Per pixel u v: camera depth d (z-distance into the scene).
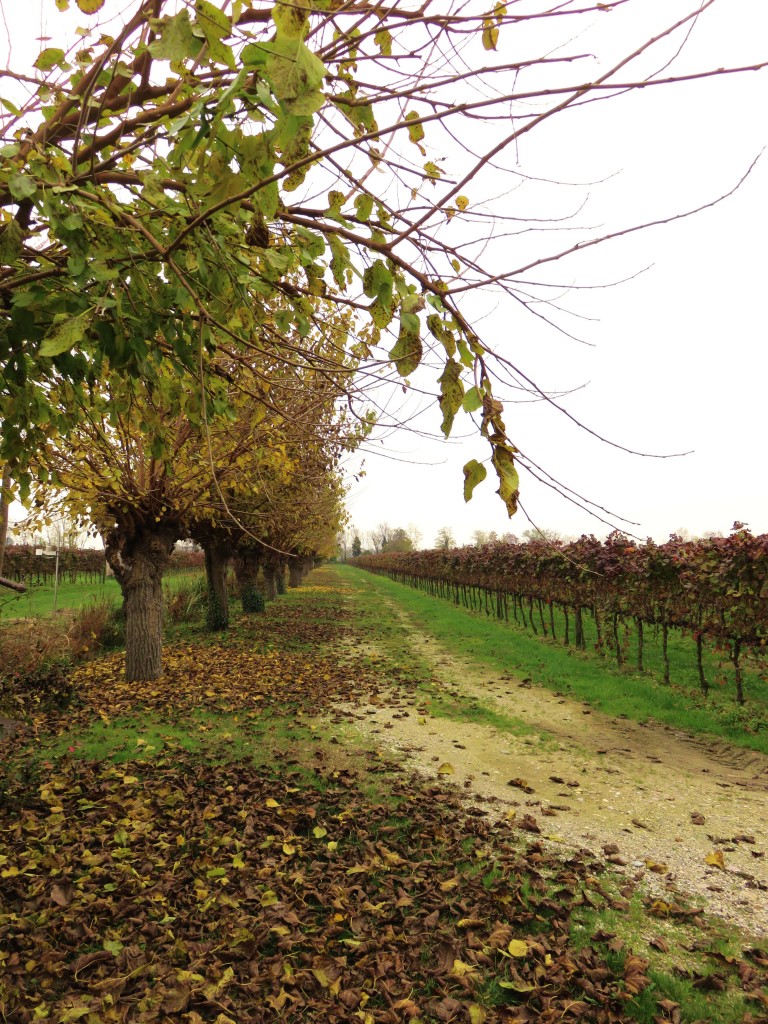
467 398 1.59
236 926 3.21
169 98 1.71
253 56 1.12
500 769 5.97
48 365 2.44
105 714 7.68
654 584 9.86
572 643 13.81
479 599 23.91
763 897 3.67
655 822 4.75
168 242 1.96
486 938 3.19
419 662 11.70
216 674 10.36
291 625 17.62
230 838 4.11
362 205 1.75
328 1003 2.72
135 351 2.05
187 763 5.77
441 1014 2.65
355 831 4.37
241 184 1.39
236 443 7.77
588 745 6.75
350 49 1.61
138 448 8.61
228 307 2.19
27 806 4.64
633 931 3.29
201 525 14.30
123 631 15.27
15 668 8.59
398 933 3.21
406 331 1.59
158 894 3.46
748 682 9.31
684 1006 2.70
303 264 1.97
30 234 1.97
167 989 2.76
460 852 4.08
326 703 8.38
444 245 1.78
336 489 13.33
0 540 3.33
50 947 2.98
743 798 5.25
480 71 1.37
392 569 59.38
